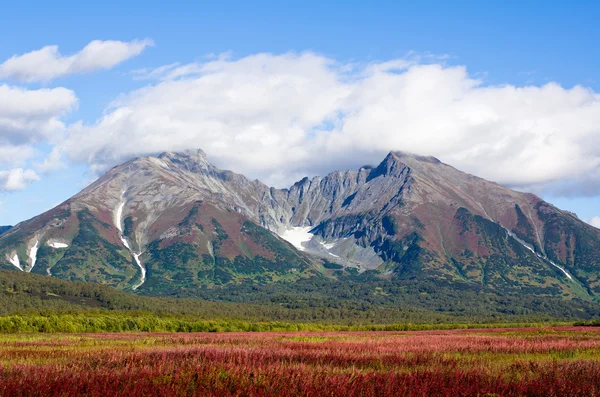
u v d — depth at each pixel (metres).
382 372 41.84
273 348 65.31
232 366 41.84
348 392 34.09
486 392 35.41
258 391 34.12
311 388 34.34
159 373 38.78
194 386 35.41
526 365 46.66
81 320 136.38
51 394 33.06
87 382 35.22
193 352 56.56
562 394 35.41
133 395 32.72
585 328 153.25
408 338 97.00
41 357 52.41
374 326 169.38
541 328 154.75
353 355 55.44
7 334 115.25
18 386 34.19
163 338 98.62
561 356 59.41
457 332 137.00
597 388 37.00
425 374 40.28
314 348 66.06
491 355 58.38
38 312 150.62
